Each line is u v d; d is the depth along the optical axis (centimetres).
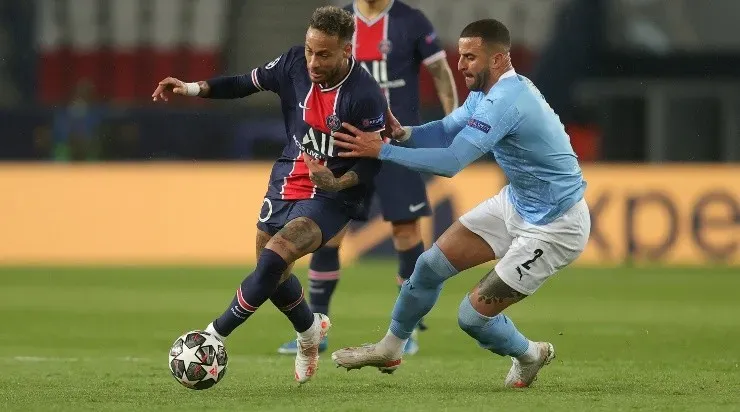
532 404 2120
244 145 7175
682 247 6025
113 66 8525
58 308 4203
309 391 2319
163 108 7206
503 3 8588
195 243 6150
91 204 6175
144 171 6197
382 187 3150
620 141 7912
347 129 2233
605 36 8056
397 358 2403
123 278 5338
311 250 2253
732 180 6028
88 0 8625
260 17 8631
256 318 3869
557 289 4928
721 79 7938
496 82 2247
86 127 7038
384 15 3167
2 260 6138
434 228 5934
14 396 2236
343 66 2269
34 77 8275
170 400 2175
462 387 2395
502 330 2319
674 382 2486
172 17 8638
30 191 6172
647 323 3794
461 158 2181
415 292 2344
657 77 8019
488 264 6166
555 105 7981
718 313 4097
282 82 2342
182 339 2222
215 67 8550
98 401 2164
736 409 2077
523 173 2242
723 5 8219
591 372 2672
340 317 3884
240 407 2081
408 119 3197
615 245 6044
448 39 8488
